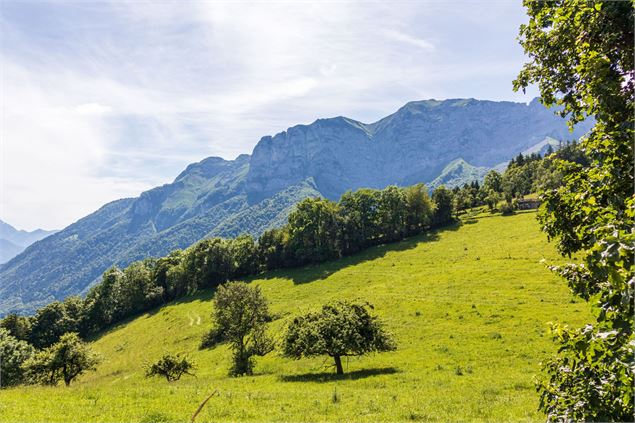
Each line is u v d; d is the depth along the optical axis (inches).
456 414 835.4
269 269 5270.7
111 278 5634.8
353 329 1571.1
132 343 4003.4
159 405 933.8
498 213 5300.2
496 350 1605.6
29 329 5191.9
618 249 219.0
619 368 248.4
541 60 410.0
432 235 4997.5
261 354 2022.6
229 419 811.4
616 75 306.0
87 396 1050.1
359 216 5285.4
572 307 1963.6
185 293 5546.3
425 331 1980.8
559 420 307.1
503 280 2581.2
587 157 321.4
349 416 836.0
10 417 778.2
